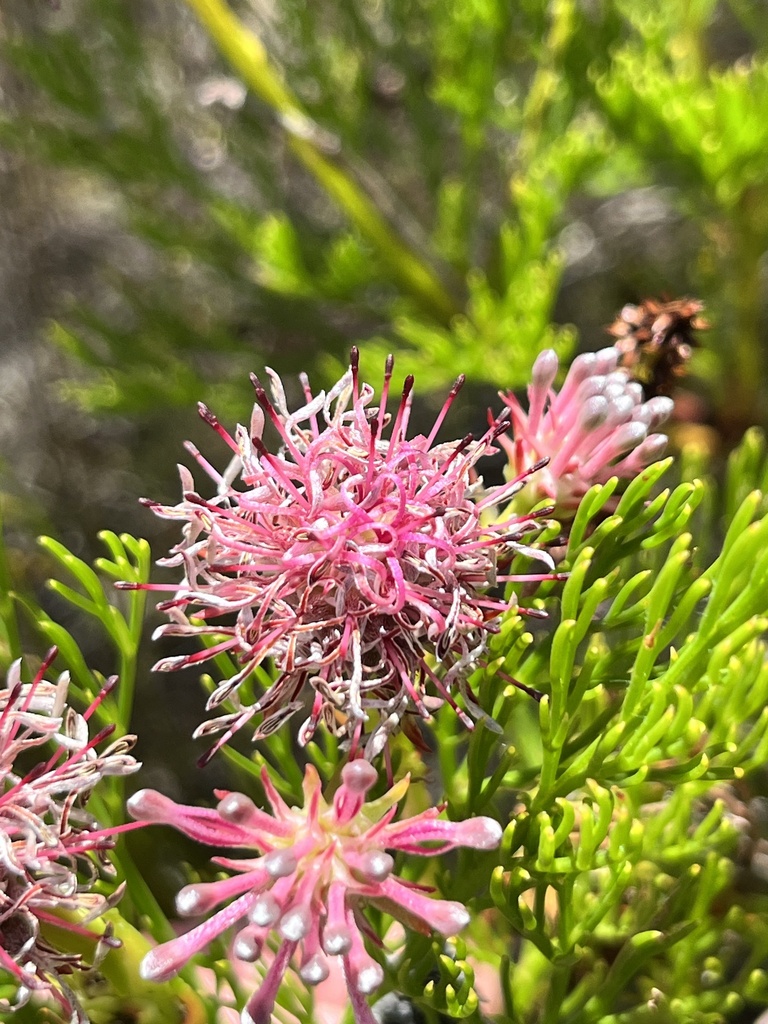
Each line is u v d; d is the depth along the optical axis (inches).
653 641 1.8
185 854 3.8
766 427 4.6
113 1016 2.0
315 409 1.8
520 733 3.2
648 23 4.5
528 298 4.1
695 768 1.8
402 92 5.2
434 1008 2.0
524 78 5.4
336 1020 2.7
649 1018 2.1
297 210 5.8
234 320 5.9
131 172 5.0
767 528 1.8
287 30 5.2
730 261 4.7
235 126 5.5
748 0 5.5
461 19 4.5
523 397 5.1
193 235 5.3
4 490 5.7
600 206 6.2
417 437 1.8
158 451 6.2
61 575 5.4
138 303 5.3
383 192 5.5
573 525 1.9
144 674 5.3
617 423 1.9
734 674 1.9
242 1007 2.1
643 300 2.5
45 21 5.2
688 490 1.9
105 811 2.1
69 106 4.8
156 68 5.6
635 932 2.3
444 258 5.1
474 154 4.9
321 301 5.4
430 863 2.4
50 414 6.1
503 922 2.7
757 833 2.7
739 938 2.8
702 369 4.7
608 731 1.8
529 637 1.8
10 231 6.1
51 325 5.6
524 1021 2.4
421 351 4.7
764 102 3.8
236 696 2.1
